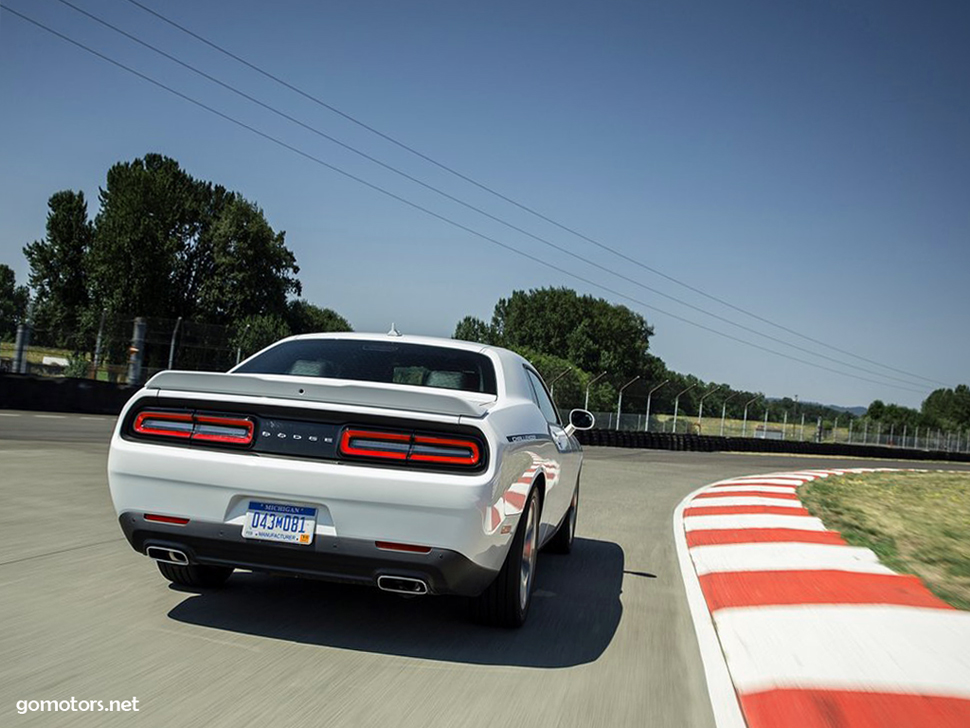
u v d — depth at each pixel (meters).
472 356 4.29
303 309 71.06
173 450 3.28
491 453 3.17
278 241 57.91
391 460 3.14
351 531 3.13
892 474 17.39
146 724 2.47
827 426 49.62
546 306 85.81
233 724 2.52
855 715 2.98
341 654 3.28
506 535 3.45
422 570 3.14
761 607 4.54
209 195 58.56
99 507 6.30
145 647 3.18
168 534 3.31
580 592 4.81
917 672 3.48
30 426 13.66
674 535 7.41
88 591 3.92
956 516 9.26
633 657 3.54
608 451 23.62
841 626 4.16
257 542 3.20
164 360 24.45
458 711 2.77
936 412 137.25
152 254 54.22
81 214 63.28
